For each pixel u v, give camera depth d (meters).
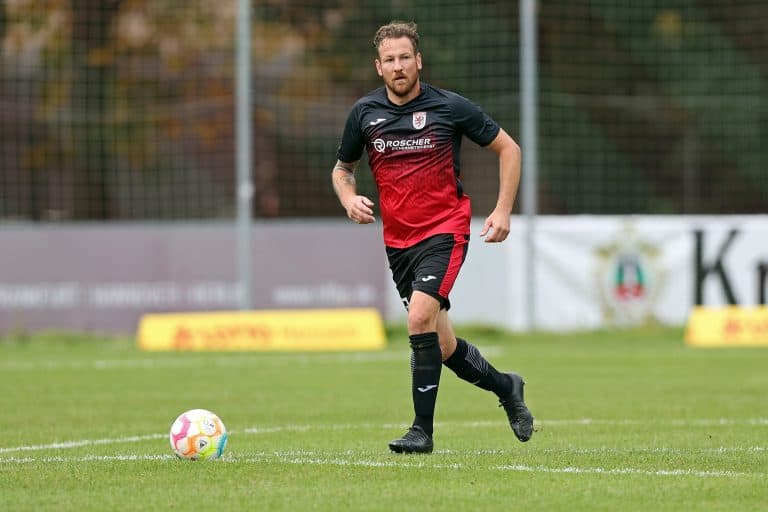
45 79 102.62
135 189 105.38
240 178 73.12
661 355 64.19
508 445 30.58
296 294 75.19
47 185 103.06
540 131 106.94
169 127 105.50
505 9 104.50
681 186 110.56
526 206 74.38
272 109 102.25
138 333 75.06
